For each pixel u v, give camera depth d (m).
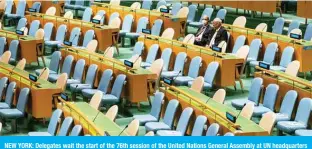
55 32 26.62
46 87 18.56
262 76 19.25
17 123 19.19
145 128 17.38
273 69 21.30
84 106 17.23
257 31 23.31
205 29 23.80
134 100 19.48
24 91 18.56
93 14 29.00
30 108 18.64
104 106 19.86
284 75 18.61
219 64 20.62
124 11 27.56
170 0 34.38
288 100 17.53
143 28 26.47
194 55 21.62
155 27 26.09
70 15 27.83
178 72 21.67
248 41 23.48
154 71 20.47
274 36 22.77
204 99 17.42
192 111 16.59
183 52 21.88
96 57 21.48
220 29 23.47
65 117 16.95
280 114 17.55
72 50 22.53
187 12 27.00
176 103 17.22
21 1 30.33
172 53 22.52
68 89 21.56
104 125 15.80
